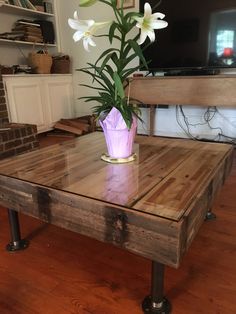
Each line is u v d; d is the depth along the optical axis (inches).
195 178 35.4
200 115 113.5
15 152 86.9
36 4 121.9
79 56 134.6
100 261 41.7
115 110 40.6
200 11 94.0
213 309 32.6
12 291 36.2
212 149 49.6
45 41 128.1
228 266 39.9
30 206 35.7
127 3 112.3
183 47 99.9
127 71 40.9
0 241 47.1
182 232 25.6
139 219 26.7
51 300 34.6
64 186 33.4
